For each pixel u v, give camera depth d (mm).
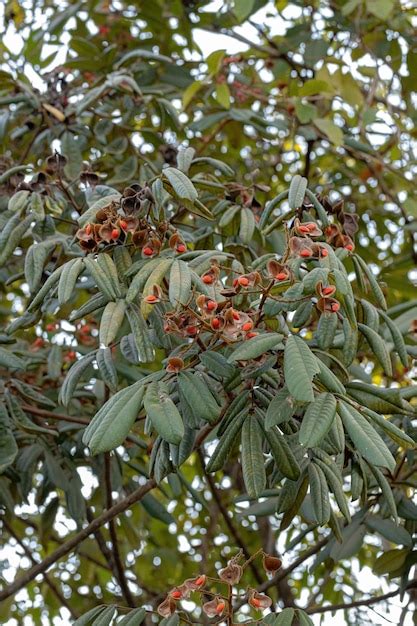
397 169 3344
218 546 3543
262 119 2879
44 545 2670
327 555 2393
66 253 2260
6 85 2709
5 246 2201
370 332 2070
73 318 2074
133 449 2635
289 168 3684
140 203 2033
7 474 2512
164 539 3596
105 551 2789
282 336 1934
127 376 2424
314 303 2074
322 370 1922
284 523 2102
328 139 3037
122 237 2053
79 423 2488
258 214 2354
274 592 3295
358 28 3158
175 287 1960
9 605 3102
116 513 2340
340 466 2127
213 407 1939
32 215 2223
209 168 2754
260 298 2037
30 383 2619
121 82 2680
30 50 3328
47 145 2721
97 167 2801
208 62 2854
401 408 2016
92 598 3453
